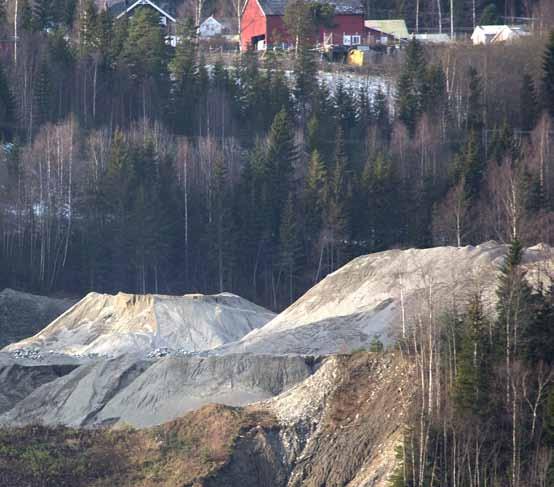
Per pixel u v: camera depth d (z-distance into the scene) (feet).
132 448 581.94
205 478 550.36
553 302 579.89
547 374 541.75
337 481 553.23
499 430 528.22
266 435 573.33
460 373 533.96
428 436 517.14
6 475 562.66
